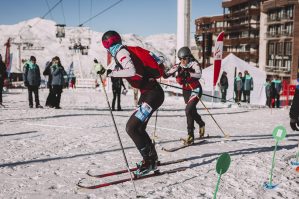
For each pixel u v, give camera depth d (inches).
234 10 2696.9
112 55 151.2
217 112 517.3
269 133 313.9
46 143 239.3
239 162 189.8
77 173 171.0
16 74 2055.9
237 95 719.1
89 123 330.3
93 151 216.5
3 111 422.3
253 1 2422.5
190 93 239.0
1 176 165.8
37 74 463.2
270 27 2219.5
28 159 196.7
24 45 3440.0
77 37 2274.9
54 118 364.5
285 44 2021.4
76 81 1275.8
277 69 2064.5
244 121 416.2
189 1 745.0
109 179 161.8
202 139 262.7
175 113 473.4
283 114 506.6
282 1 1983.3
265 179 163.5
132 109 502.9
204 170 176.6
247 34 2450.8
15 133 276.4
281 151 221.1
